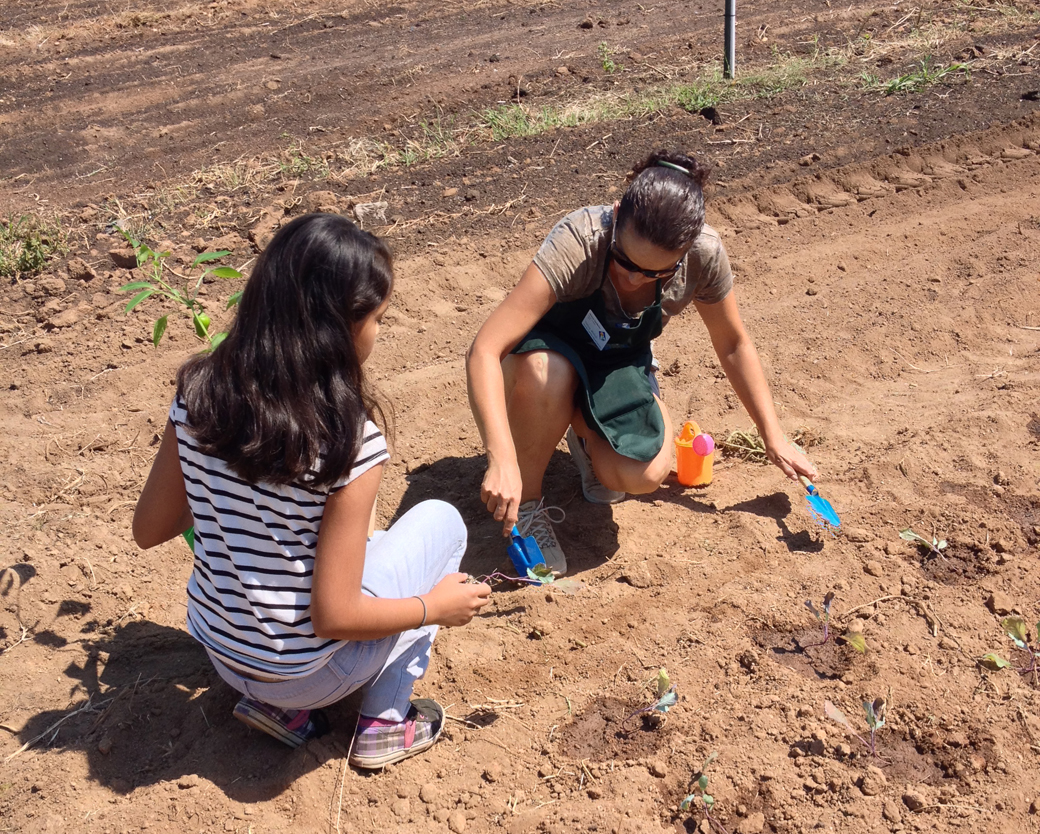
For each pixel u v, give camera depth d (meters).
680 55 7.90
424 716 2.62
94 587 3.20
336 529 2.05
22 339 4.59
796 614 3.00
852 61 7.36
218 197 5.74
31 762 2.55
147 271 5.01
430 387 4.27
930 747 2.58
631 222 2.69
